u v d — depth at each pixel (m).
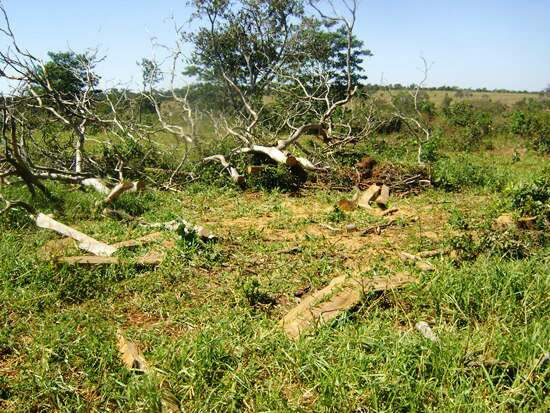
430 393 3.16
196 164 10.87
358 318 4.23
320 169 10.57
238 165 10.45
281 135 17.38
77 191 8.70
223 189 9.84
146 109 19.08
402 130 20.56
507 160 16.92
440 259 5.40
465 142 19.75
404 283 4.70
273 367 3.50
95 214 7.51
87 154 10.23
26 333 4.05
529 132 20.78
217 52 21.47
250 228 6.95
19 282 4.84
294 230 7.16
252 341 3.80
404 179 10.76
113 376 3.39
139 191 8.82
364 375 3.23
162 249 5.80
